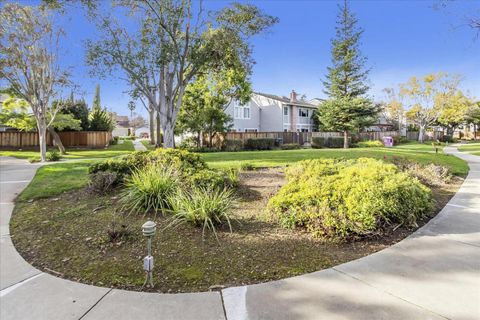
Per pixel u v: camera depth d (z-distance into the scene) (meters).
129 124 75.56
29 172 9.05
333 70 26.09
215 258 3.12
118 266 2.96
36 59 13.41
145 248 3.35
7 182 7.27
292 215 3.87
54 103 17.66
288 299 2.36
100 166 6.10
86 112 26.28
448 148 23.16
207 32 14.37
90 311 2.22
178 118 21.23
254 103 33.62
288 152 16.00
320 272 2.79
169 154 6.48
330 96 27.31
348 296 2.38
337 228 3.50
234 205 4.62
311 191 4.04
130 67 13.79
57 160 13.99
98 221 4.17
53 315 2.18
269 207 4.29
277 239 3.59
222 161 10.98
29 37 13.09
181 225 3.96
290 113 34.28
